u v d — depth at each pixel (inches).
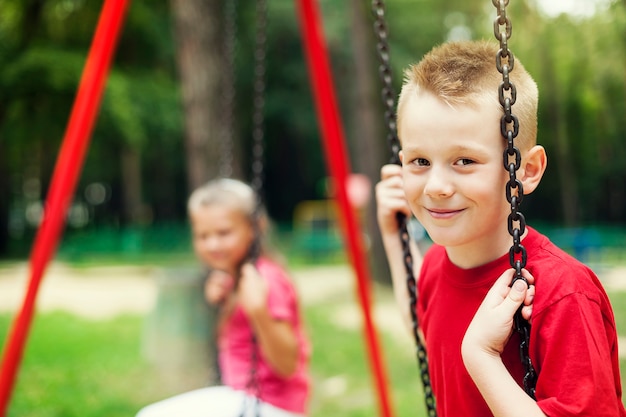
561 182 552.7
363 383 210.7
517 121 46.7
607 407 44.4
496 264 52.7
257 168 114.6
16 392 204.1
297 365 101.1
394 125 67.9
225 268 111.2
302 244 633.6
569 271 48.0
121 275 529.3
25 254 783.1
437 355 56.6
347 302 370.3
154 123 624.1
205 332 219.9
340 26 729.6
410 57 670.5
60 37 615.8
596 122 257.1
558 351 45.8
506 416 45.9
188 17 274.1
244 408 95.8
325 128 114.9
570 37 208.8
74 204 1212.5
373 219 411.8
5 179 775.1
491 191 48.7
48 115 629.9
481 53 50.9
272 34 805.9
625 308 104.0
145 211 1160.8
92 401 195.8
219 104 275.9
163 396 201.9
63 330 301.6
